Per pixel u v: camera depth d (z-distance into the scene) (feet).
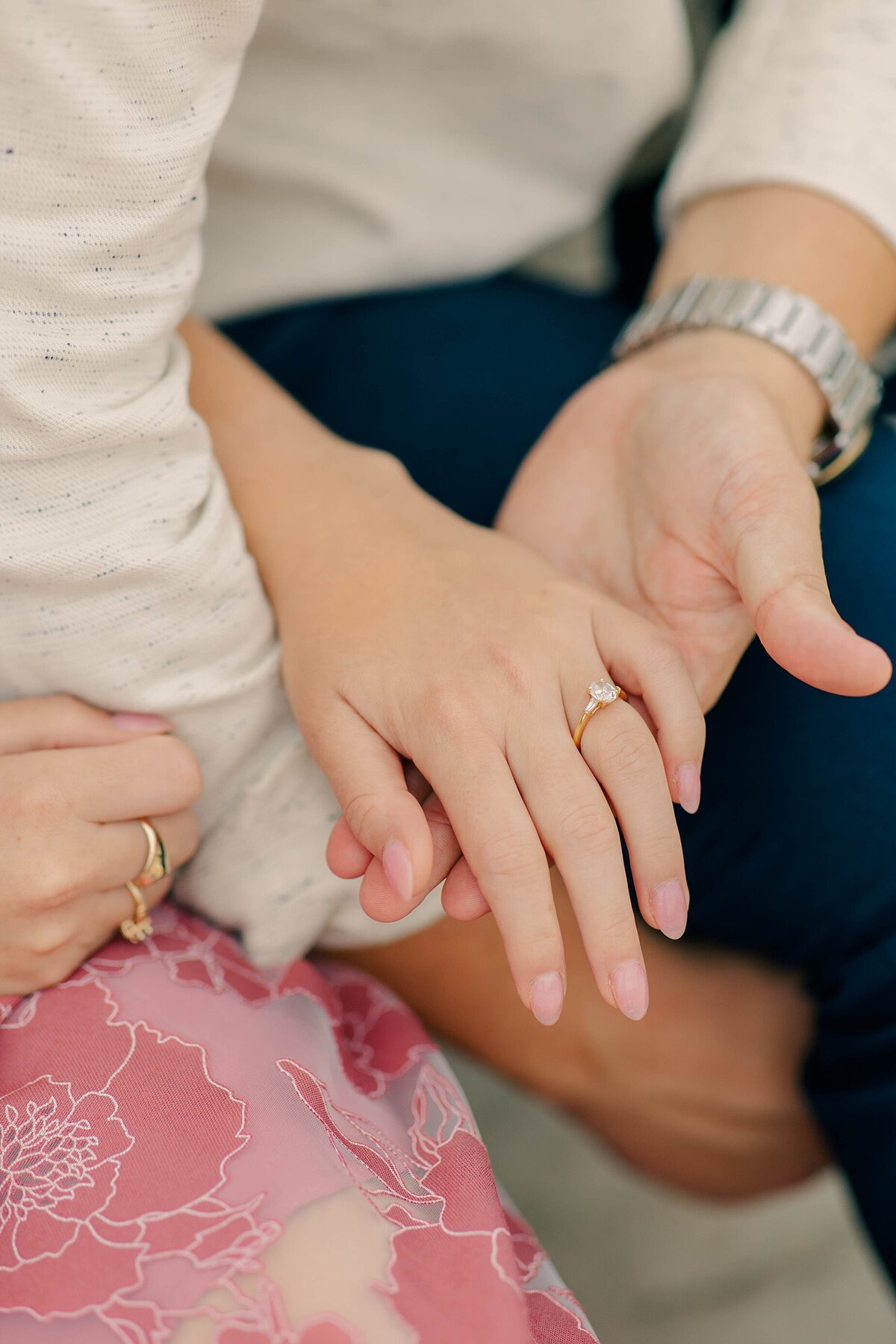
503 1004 2.86
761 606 2.23
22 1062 2.28
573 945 2.80
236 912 2.49
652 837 2.23
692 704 2.28
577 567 2.52
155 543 2.32
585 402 2.64
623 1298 3.43
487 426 2.81
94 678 2.38
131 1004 2.32
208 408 2.64
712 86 2.89
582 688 2.28
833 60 2.76
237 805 2.49
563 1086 2.95
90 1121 2.22
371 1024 2.55
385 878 2.23
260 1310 2.10
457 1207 2.22
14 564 2.26
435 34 2.75
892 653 2.52
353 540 2.46
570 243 3.34
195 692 2.39
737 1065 2.84
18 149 2.15
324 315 2.95
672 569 2.41
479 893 2.27
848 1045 2.60
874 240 2.73
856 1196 2.59
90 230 2.20
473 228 2.94
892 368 3.12
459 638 2.32
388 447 2.85
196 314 2.94
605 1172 3.79
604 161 2.97
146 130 2.19
